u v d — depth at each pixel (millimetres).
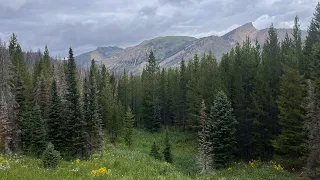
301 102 32469
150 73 98688
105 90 77938
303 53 42656
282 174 33062
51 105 46250
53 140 45031
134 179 14703
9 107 44438
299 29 53750
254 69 48000
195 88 65250
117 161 19766
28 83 67312
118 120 69312
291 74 34656
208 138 41625
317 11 42031
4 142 40031
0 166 13992
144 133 76062
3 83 53500
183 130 76188
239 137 46031
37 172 13578
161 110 88188
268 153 43062
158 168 20906
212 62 73750
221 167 40156
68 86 49438
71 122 45969
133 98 90562
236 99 46625
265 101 41656
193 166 41906
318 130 24750
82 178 13375
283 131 34812
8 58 69750
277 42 53500
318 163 24672
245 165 39688
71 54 51062
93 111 47938
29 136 43469
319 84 28891
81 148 45531
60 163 18406
